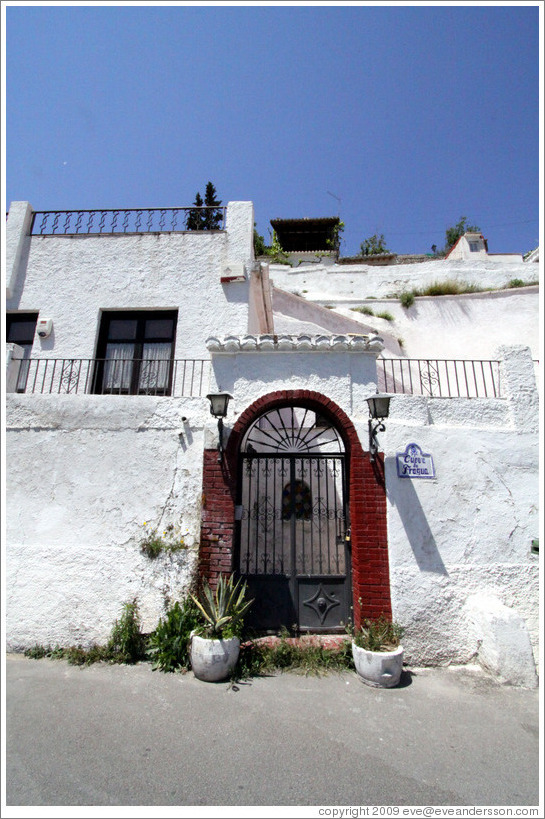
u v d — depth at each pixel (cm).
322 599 541
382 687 436
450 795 292
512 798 291
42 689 419
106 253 784
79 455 559
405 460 532
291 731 359
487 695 428
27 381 732
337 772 311
